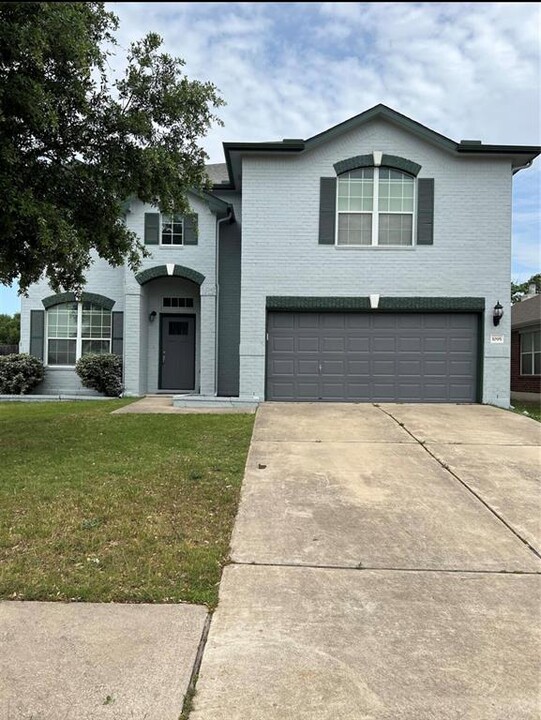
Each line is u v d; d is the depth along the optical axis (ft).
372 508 17.78
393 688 9.01
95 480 19.60
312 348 41.81
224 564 13.56
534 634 10.71
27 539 14.40
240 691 8.87
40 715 8.28
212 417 33.65
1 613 10.98
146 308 49.03
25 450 24.47
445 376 41.52
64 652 9.77
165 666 9.45
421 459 23.75
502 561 14.06
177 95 25.86
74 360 50.52
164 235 47.11
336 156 41.14
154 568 12.97
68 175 25.32
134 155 26.17
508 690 9.01
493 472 21.89
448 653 10.02
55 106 23.67
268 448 25.46
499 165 41.09
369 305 41.01
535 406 46.26
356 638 10.45
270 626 10.78
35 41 20.18
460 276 41.14
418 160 41.06
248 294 41.32
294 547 14.67
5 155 21.48
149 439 26.81
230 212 46.68
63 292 49.70
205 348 46.32
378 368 41.65
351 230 41.57
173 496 18.13
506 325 40.83
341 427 30.53
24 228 23.02
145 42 25.54
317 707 8.54
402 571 13.41
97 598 11.62
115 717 8.27
